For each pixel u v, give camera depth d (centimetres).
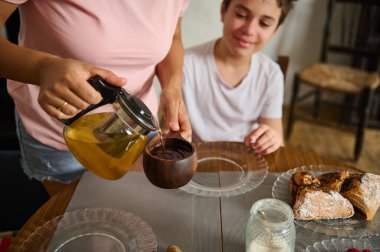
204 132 140
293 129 247
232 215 75
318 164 94
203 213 76
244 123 140
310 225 73
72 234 69
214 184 85
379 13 226
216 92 135
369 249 67
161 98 88
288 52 262
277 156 98
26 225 72
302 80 215
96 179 85
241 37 124
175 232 71
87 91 57
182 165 67
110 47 83
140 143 65
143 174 87
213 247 68
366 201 75
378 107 245
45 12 77
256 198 81
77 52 82
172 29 94
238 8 122
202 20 224
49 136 94
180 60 103
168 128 78
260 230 62
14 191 136
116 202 79
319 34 254
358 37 233
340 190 80
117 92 59
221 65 134
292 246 63
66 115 62
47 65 61
